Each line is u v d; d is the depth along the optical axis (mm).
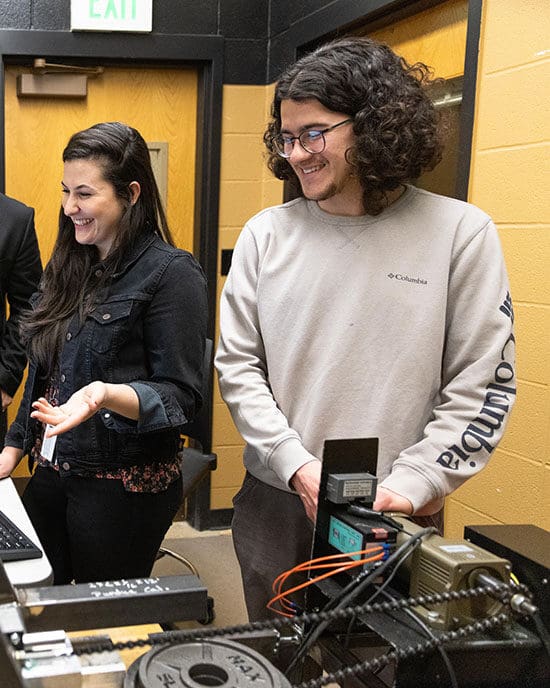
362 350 1363
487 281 1348
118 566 1622
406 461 1284
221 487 3490
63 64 3102
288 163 1455
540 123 1827
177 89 3303
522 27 1872
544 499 1847
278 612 1122
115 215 1586
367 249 1377
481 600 875
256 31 3266
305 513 1415
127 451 1574
